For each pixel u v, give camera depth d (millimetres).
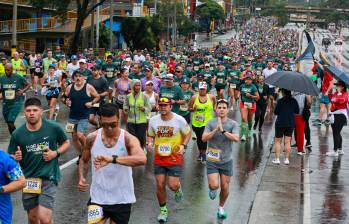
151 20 85625
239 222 11086
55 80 24406
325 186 13758
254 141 20516
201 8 157500
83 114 15047
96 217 7922
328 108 23984
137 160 7750
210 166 11156
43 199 8953
